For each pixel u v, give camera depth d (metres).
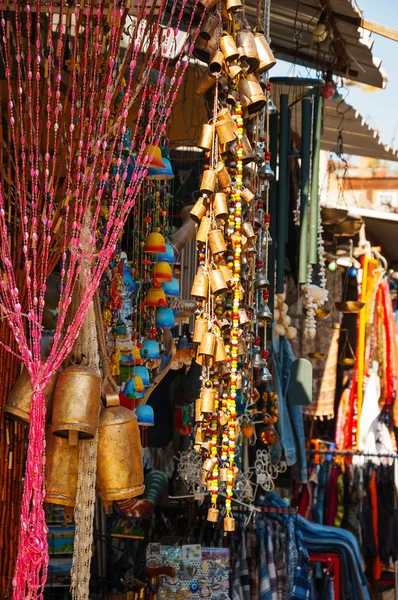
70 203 2.93
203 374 3.16
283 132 4.60
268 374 3.79
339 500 6.40
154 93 3.37
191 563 4.48
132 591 4.32
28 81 2.77
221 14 3.25
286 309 5.28
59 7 3.02
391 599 6.62
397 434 7.40
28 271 2.63
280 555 5.13
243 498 5.06
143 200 3.69
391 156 6.50
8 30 2.89
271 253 4.43
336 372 6.60
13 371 3.06
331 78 5.11
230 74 3.17
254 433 4.89
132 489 2.96
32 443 2.63
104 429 2.94
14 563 3.00
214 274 3.10
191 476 4.69
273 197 4.55
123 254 3.62
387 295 6.68
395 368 6.71
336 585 5.59
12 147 3.19
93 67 2.97
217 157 3.18
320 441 6.62
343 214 5.73
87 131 2.94
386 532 6.57
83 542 2.85
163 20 3.75
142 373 3.64
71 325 2.73
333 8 4.67
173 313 3.97
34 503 2.60
